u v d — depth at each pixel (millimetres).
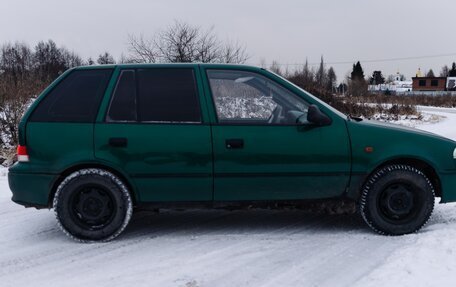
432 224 4723
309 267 3713
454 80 84250
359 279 3439
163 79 4449
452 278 3350
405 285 3262
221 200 4395
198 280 3500
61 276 3641
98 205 4324
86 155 4238
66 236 4617
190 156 4281
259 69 4547
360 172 4391
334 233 4578
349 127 4410
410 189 4445
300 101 4488
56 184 4355
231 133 4301
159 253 4090
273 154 4309
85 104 4363
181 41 21766
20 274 3707
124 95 4383
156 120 4324
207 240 4422
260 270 3674
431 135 4547
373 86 80250
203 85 4422
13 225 5047
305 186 4395
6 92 10898
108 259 3969
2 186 7090
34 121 4320
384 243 4242
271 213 5359
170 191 4336
